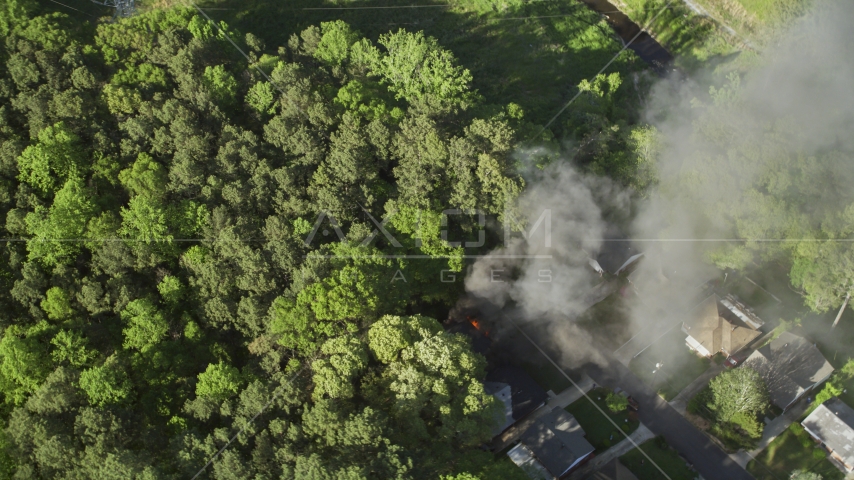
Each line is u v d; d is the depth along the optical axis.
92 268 63.00
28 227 62.69
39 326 58.47
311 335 61.19
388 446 52.97
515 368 70.81
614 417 68.56
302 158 70.12
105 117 71.31
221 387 56.44
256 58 82.31
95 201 65.12
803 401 69.44
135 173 66.25
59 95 68.62
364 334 63.59
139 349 59.38
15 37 73.31
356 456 53.03
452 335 62.66
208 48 78.44
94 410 52.62
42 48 73.88
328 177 68.81
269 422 54.56
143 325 58.81
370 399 58.69
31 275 60.50
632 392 71.00
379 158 72.06
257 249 65.12
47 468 51.00
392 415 57.31
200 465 51.59
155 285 64.81
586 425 67.94
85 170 68.00
